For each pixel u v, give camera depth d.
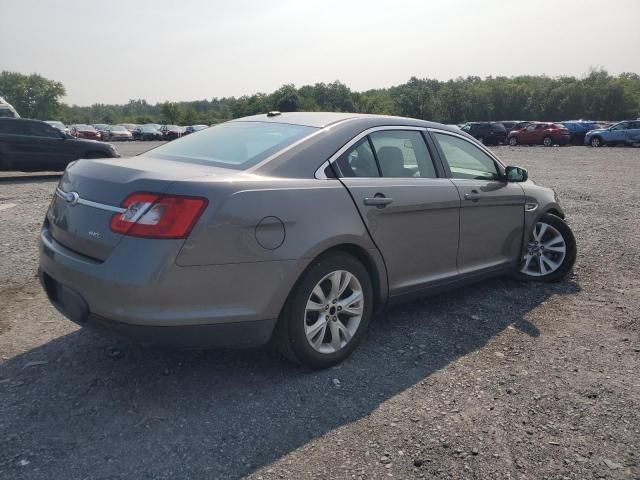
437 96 82.38
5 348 3.58
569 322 4.28
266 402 3.00
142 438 2.65
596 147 34.62
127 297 2.71
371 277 3.65
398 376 3.34
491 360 3.59
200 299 2.80
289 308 3.15
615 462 2.55
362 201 3.44
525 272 5.27
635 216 8.90
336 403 3.01
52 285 3.23
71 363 3.39
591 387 3.24
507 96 87.38
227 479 2.38
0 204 9.54
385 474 2.44
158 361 3.45
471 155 4.58
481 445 2.66
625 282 5.31
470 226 4.34
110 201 2.87
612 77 84.81
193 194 2.77
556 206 5.34
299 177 3.25
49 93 117.44
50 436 2.65
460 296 4.86
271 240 2.97
